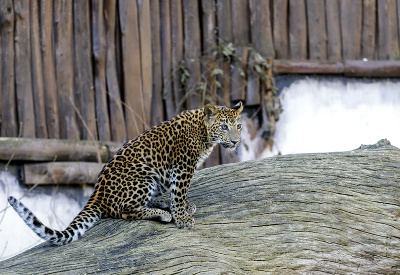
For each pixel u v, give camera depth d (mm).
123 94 14250
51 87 13492
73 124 13570
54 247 7516
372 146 9961
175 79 14633
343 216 8508
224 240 7867
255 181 8781
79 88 13781
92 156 13523
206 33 14984
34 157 12930
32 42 13375
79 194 13516
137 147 8000
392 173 9117
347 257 8312
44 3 13523
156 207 8492
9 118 13102
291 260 8008
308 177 8852
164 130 8047
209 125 8164
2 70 13133
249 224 8133
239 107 8727
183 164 7965
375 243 8477
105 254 7277
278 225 8211
